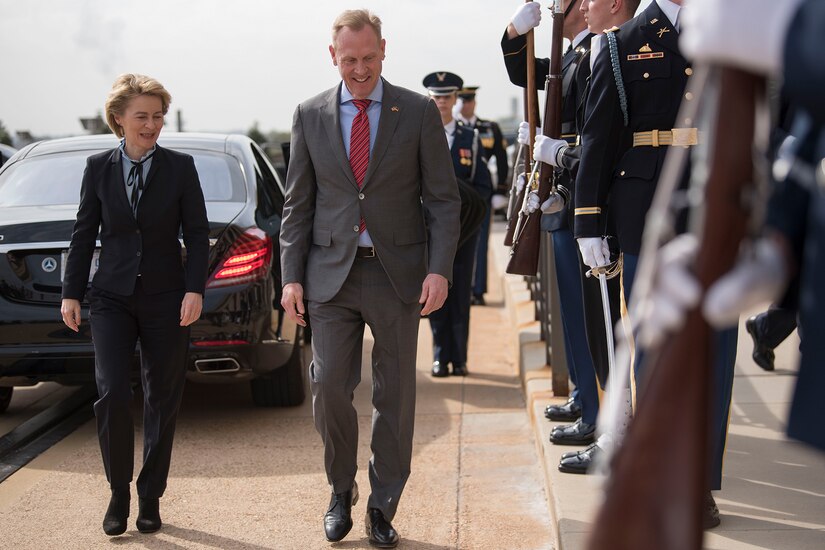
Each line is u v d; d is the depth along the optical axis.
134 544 3.86
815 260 1.16
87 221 3.84
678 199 1.17
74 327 3.87
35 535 3.98
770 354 5.44
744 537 3.19
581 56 4.16
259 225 5.34
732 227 1.03
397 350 3.71
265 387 5.87
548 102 4.05
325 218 3.68
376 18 3.59
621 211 3.34
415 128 3.62
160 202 3.80
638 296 1.10
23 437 5.43
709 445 1.04
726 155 1.04
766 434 4.38
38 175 5.64
